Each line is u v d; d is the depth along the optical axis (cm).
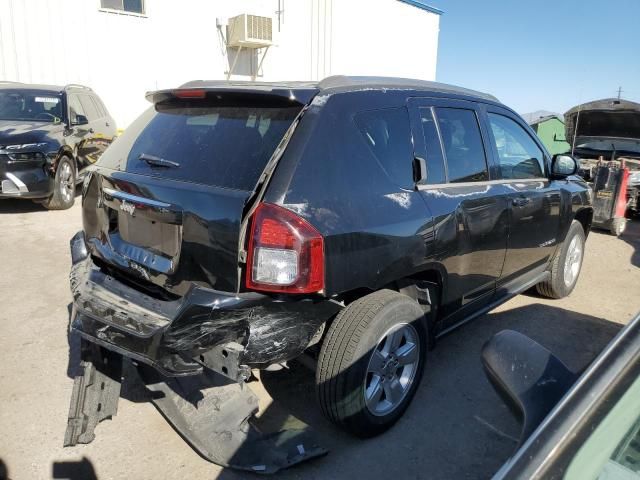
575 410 114
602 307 505
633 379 117
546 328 450
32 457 279
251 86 284
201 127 289
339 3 1712
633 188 897
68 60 1235
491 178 379
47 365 369
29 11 1171
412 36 1966
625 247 752
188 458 281
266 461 260
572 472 105
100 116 1046
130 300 269
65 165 834
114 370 301
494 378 171
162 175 276
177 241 255
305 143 254
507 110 422
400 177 299
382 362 286
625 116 910
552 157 449
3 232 693
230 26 1471
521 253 411
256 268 235
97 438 295
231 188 248
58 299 480
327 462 278
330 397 272
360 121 283
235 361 233
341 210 257
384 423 295
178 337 234
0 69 1162
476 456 286
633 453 111
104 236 303
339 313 277
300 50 1655
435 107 340
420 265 301
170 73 1398
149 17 1332
